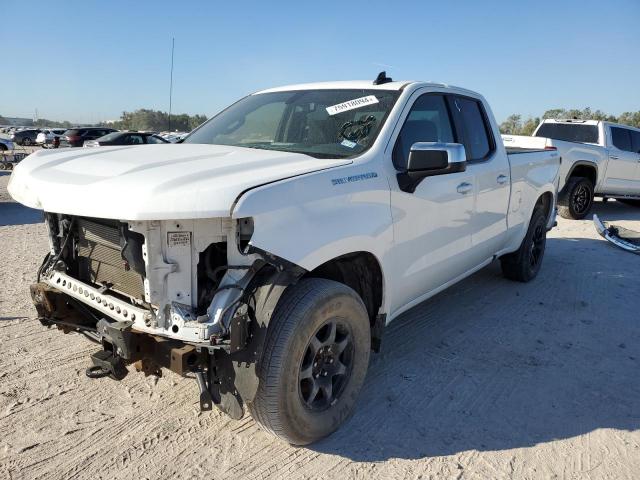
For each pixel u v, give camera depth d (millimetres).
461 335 4348
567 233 8977
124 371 2598
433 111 3807
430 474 2637
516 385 3545
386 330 4402
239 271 2420
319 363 2795
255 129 3740
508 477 2633
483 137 4488
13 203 11531
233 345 2322
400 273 3305
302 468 2652
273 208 2373
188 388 3367
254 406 2535
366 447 2838
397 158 3275
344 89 3793
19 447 2723
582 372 3770
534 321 4719
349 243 2768
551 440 2945
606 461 2777
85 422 2963
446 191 3666
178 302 2400
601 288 5758
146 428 2934
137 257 2404
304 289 2617
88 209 2344
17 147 34312
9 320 4285
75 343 3908
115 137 18203
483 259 4668
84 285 2840
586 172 10867
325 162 2875
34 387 3295
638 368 3863
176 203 2209
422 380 3568
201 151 3109
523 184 5086
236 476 2574
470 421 3105
